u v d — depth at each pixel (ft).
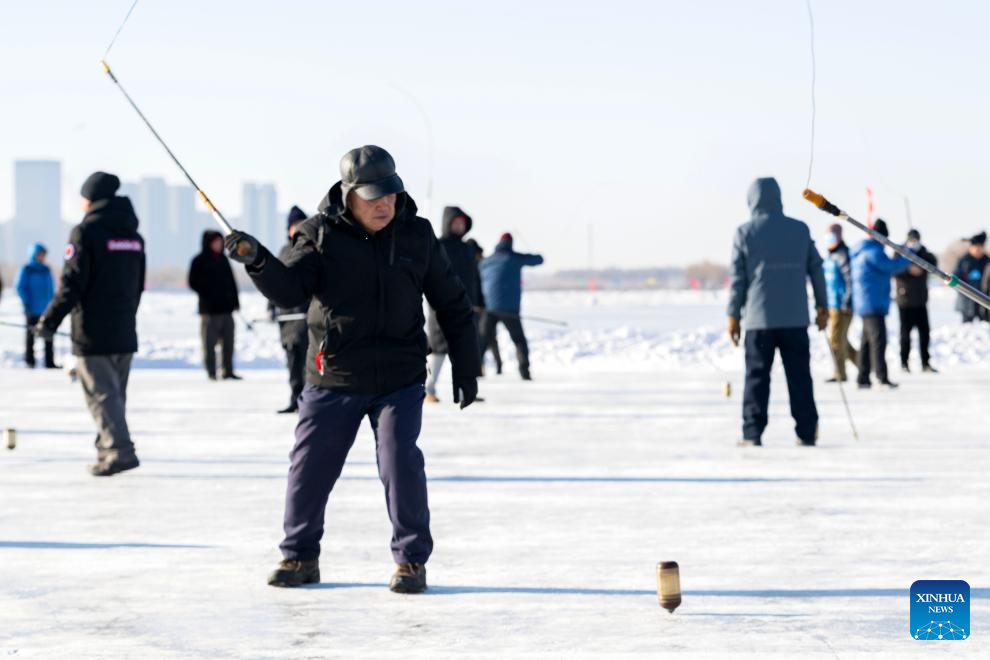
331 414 34.01
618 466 58.49
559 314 286.66
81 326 54.75
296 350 83.51
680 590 32.35
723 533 42.11
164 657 27.84
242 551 39.65
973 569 36.32
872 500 48.65
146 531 43.11
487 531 42.63
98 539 41.73
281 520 45.16
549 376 120.67
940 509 46.57
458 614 31.48
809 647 28.12
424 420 79.36
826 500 48.70
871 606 31.91
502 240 114.42
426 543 34.01
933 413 82.23
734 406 88.28
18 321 249.96
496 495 50.24
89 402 56.08
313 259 33.09
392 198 32.99
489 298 114.32
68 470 58.23
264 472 57.31
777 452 63.21
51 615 31.71
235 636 29.58
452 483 53.47
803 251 65.21
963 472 56.03
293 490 34.63
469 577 35.70
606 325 231.09
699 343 153.17
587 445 66.44
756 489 51.47
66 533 42.78
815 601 32.50
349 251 33.17
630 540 40.98
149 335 210.79
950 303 322.14
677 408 86.89
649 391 101.86
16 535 42.50
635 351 145.18
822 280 65.77
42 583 35.27
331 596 33.55
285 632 29.94
